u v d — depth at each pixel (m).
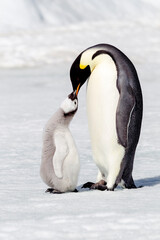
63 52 115.50
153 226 11.41
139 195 15.88
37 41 129.12
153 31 144.62
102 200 15.05
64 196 16.12
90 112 18.23
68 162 16.94
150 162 25.27
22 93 67.25
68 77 86.56
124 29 149.00
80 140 33.69
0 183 19.62
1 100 60.44
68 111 16.98
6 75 92.94
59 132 17.03
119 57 17.88
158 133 35.75
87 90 18.39
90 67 18.22
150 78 82.25
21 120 44.31
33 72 96.25
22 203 14.89
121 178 18.12
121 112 17.56
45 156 17.08
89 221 12.00
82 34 140.75
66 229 11.36
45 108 52.34
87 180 20.75
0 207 14.34
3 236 10.94
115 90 17.61
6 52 115.44
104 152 18.09
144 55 111.50
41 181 20.09
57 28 156.38
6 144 32.75
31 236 10.87
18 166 24.64
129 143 17.86
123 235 10.77
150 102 55.16
